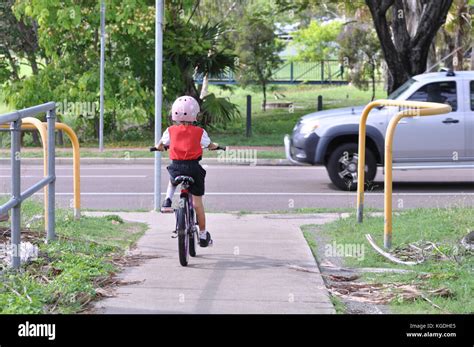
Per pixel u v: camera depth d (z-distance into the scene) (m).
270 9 46.16
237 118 39.25
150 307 9.40
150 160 29.89
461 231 13.28
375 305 9.83
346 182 21.83
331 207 18.88
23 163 29.80
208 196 21.02
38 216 14.66
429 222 14.22
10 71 36.31
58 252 11.62
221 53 37.56
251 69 47.94
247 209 18.86
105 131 36.34
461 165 21.75
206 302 9.65
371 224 14.59
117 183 23.72
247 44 46.19
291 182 23.83
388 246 12.52
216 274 11.15
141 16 33.59
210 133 37.88
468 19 42.50
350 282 10.95
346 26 48.16
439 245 12.38
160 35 17.47
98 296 9.82
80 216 15.16
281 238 14.12
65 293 9.52
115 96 34.22
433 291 10.06
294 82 66.50
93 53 34.97
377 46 46.66
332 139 21.83
